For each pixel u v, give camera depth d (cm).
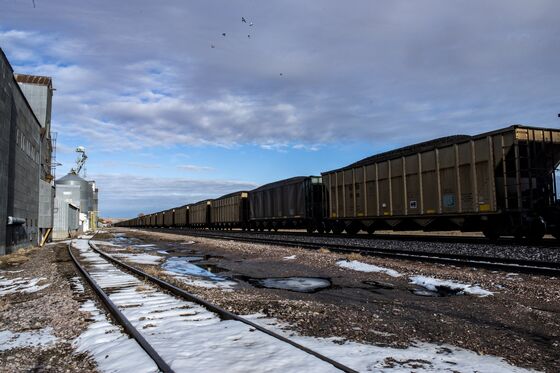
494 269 1122
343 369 418
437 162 1919
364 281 1122
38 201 3319
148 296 883
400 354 491
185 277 1252
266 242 2469
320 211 3044
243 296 919
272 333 549
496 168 1639
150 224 10794
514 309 749
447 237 2203
